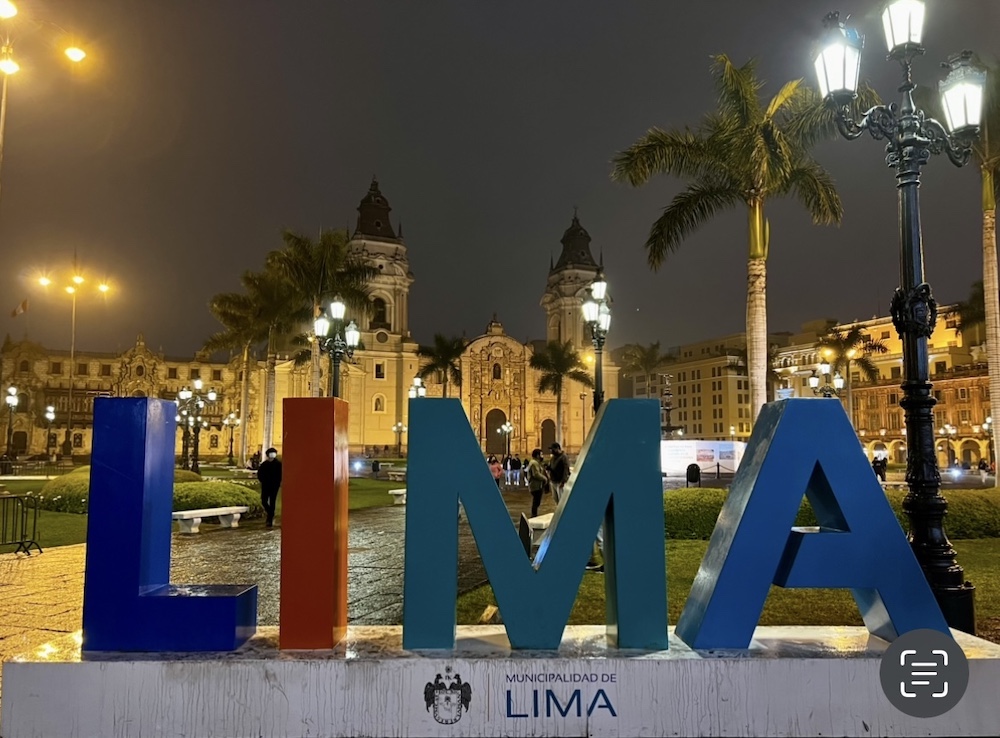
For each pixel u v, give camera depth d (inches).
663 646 146.6
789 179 591.5
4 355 2933.1
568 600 147.8
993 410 689.0
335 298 603.8
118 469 149.0
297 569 149.0
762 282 579.8
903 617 144.5
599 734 136.9
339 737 136.2
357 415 2839.6
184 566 389.1
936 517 218.7
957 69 247.0
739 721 137.3
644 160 586.9
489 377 3093.0
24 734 134.1
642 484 150.8
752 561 146.9
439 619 147.9
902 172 237.1
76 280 1648.6
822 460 149.0
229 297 1549.0
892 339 2918.3
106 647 144.8
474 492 150.3
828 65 250.2
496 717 136.9
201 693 136.0
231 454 2591.0
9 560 395.9
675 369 3909.9
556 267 3272.6
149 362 3053.6
